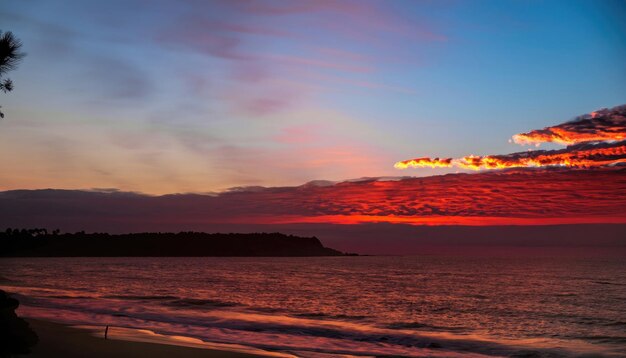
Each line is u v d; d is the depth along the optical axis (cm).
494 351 2084
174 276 8338
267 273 9662
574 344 2298
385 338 2375
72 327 1948
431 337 2455
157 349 1505
